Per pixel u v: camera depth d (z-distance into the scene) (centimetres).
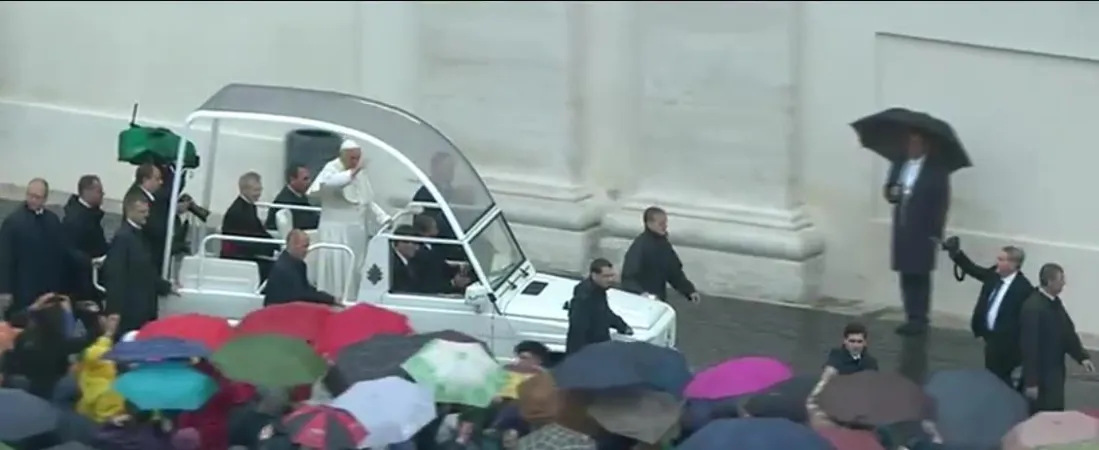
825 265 7969
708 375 5884
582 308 6494
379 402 5600
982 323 6806
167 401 5725
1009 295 6756
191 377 5791
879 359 7388
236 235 6881
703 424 5756
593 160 8219
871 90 7750
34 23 8825
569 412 5688
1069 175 7512
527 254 8225
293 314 6188
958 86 7612
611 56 8106
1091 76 7412
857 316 7806
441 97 8300
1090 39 7375
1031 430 5544
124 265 6688
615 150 8175
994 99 7569
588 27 8112
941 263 7706
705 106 7962
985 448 5622
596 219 8181
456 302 6662
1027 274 7625
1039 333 6544
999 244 7638
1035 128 7531
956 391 5734
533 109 8181
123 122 8762
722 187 8000
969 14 7531
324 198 6800
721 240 7969
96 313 6681
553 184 8194
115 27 8725
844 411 5591
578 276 7906
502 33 8156
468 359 5859
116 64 8762
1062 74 7456
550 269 8200
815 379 5806
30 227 6856
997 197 7619
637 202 8112
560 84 8119
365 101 7038
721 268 8006
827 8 7769
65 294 6856
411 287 6706
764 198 7944
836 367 6234
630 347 5822
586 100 8175
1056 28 7412
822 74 7825
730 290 8006
